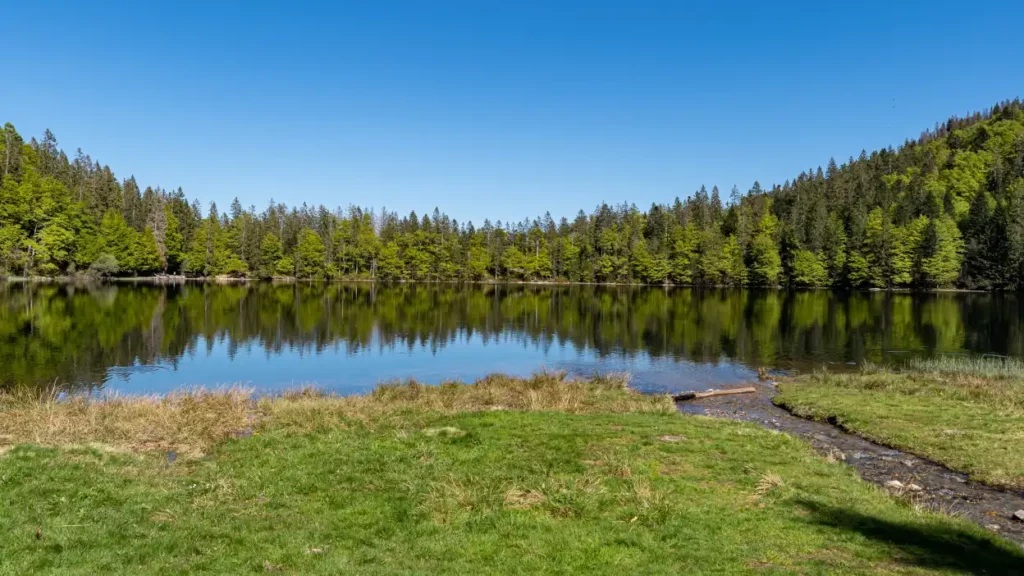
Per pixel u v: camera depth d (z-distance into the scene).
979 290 99.62
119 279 99.62
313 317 56.38
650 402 21.28
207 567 7.68
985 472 13.43
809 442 16.75
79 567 7.43
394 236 140.75
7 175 84.81
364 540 8.73
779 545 8.48
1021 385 24.31
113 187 114.94
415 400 20.98
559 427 15.63
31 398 18.56
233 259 122.88
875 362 34.94
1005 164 155.75
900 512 10.23
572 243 144.62
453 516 9.59
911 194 135.00
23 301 57.34
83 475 10.95
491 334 47.59
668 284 126.31
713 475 11.83
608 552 8.20
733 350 39.97
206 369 30.97
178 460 12.99
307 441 14.38
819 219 120.50
